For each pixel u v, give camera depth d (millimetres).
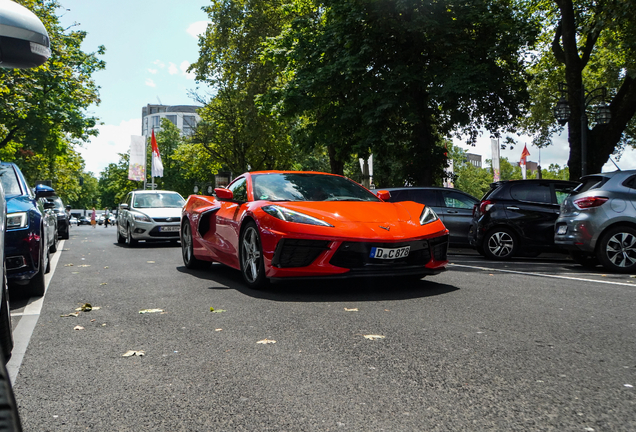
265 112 21359
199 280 6785
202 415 2318
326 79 18406
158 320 4309
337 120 19062
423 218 5934
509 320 4156
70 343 3605
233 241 6410
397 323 4062
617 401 2418
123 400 2518
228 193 6582
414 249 5508
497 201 10625
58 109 26484
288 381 2750
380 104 17062
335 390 2604
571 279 6711
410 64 17797
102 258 10406
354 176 40719
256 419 2264
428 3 16938
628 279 6895
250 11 33875
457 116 17234
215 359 3166
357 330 3844
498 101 17922
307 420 2240
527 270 8008
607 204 7926
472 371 2873
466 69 16406
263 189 6496
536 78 19328
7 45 1841
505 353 3217
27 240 5391
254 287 5855
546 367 2936
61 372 2963
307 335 3713
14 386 2734
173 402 2480
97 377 2869
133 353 3299
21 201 5777
